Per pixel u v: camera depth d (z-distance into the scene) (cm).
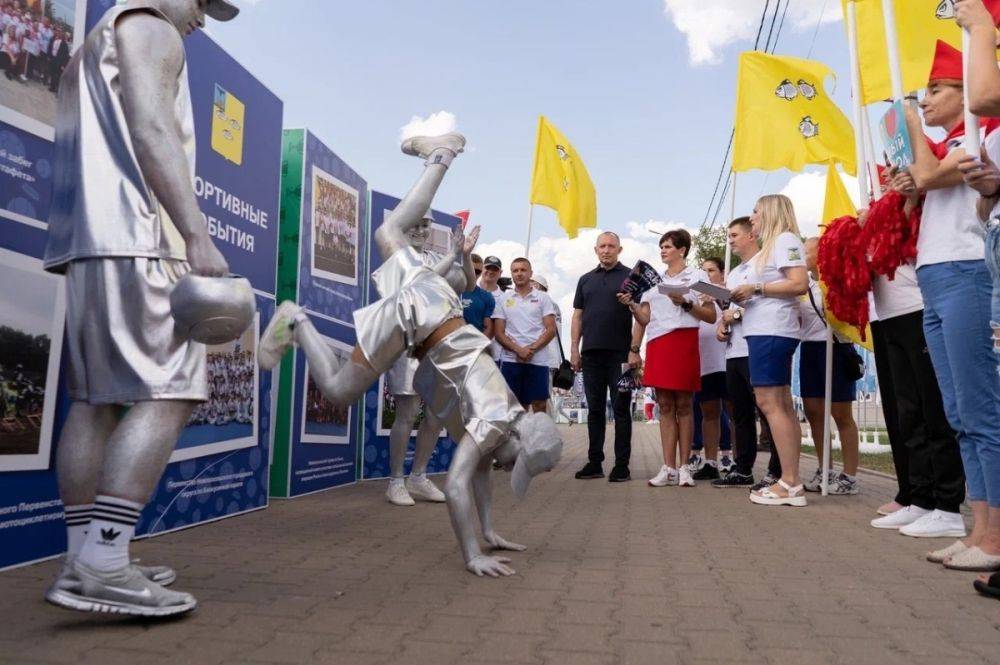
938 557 374
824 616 277
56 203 273
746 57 807
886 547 415
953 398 368
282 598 290
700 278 723
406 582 321
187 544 400
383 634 246
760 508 570
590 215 1015
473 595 300
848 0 538
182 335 249
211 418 476
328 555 377
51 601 236
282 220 609
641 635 250
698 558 382
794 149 771
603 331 771
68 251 259
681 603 294
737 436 732
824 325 675
